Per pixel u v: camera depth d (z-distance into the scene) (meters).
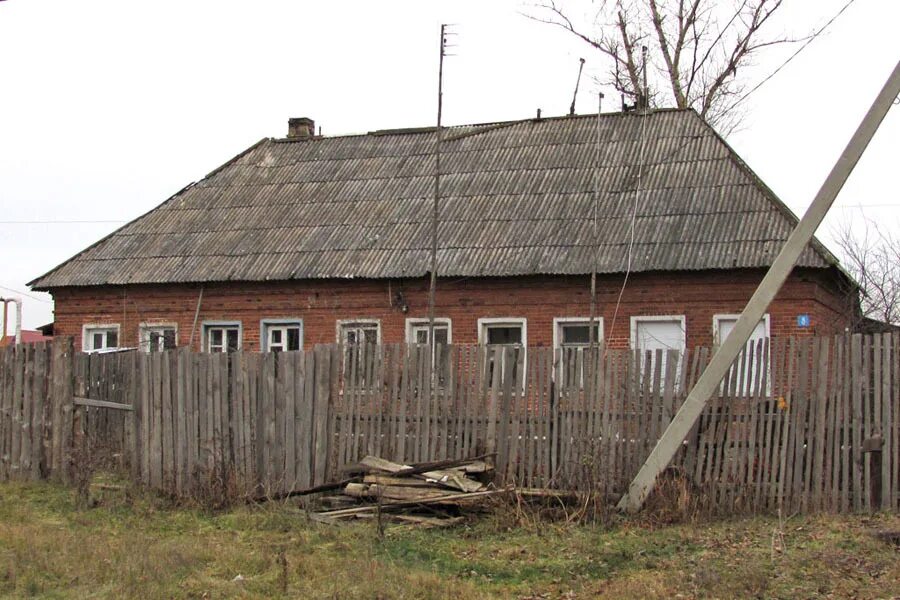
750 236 18.30
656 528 10.80
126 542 10.21
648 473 11.22
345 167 24.34
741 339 11.00
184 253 22.70
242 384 12.80
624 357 11.73
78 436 13.85
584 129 23.00
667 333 18.56
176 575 9.10
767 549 9.62
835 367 11.17
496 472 12.02
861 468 11.02
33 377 14.25
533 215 20.64
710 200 19.53
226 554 9.81
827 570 8.78
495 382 12.11
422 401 12.34
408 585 8.54
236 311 21.70
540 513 11.27
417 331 20.30
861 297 22.61
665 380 11.58
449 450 12.22
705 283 18.27
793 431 11.19
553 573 9.12
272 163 25.36
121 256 23.20
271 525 11.30
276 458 12.63
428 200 22.11
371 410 12.48
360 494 11.72
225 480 12.48
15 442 14.30
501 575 9.11
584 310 19.05
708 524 10.91
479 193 21.84
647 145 21.75
